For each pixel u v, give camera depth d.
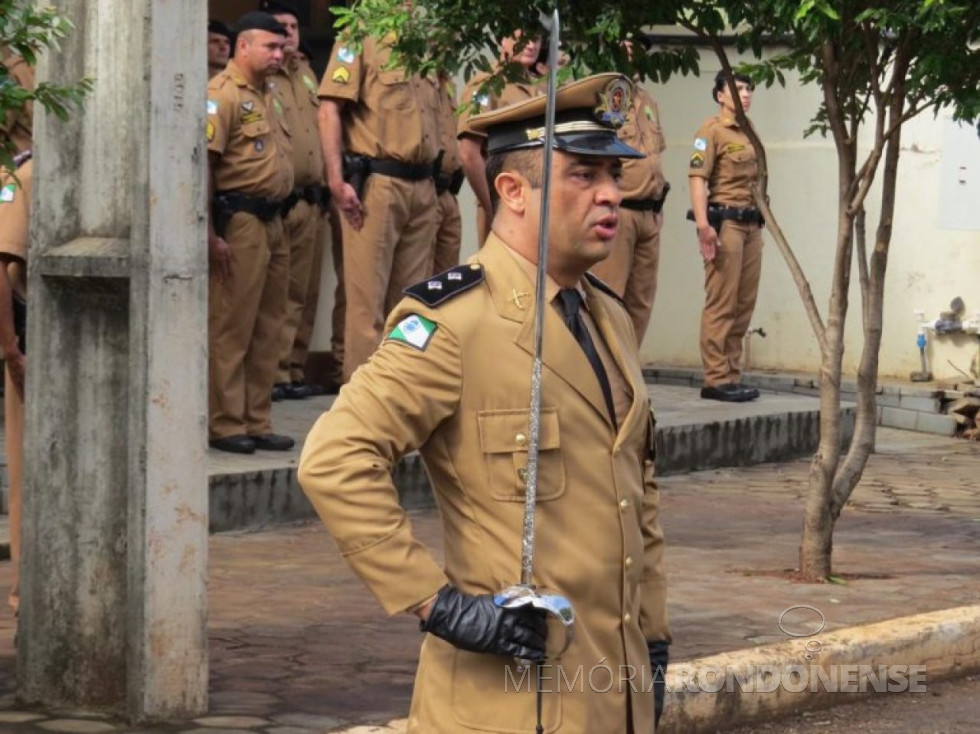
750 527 14.74
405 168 15.65
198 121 8.09
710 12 11.87
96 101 8.18
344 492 4.86
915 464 19.53
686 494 16.69
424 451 5.10
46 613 8.38
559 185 5.06
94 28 8.16
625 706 5.14
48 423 8.33
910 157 23.00
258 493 13.67
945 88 12.84
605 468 5.09
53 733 7.96
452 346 4.97
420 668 5.12
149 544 8.06
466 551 5.02
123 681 8.27
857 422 12.38
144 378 8.00
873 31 11.70
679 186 23.88
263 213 14.23
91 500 8.29
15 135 9.63
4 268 9.46
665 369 23.52
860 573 12.59
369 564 4.86
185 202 8.07
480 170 15.61
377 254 15.59
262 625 10.33
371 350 15.67
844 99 12.27
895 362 23.25
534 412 4.91
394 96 15.52
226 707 8.47
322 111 15.45
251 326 14.31
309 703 8.60
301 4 20.05
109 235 8.20
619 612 5.11
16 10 7.20
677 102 23.78
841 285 12.17
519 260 5.12
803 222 23.44
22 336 9.70
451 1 11.73
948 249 22.91
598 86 5.06
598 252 5.09
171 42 8.00
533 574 4.97
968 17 11.41
